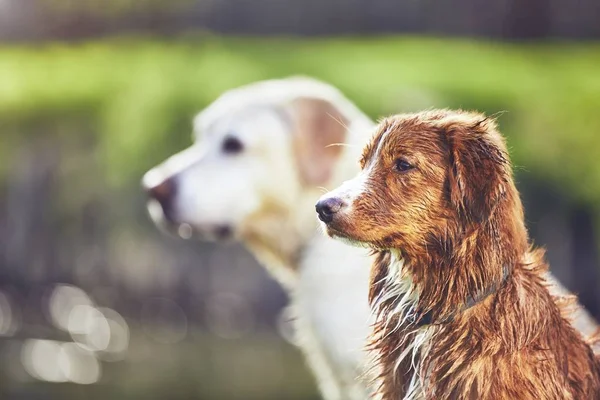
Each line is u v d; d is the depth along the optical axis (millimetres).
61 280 15766
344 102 7023
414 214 4074
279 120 6969
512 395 3943
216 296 14461
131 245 15195
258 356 12984
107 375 12570
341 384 6508
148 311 14789
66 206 15812
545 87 14320
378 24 22828
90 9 26438
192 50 20656
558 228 12625
